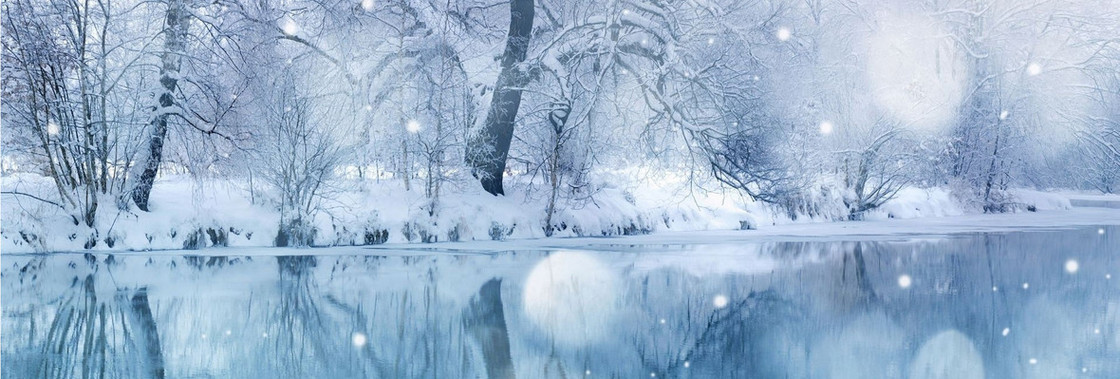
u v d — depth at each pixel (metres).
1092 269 19.30
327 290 15.73
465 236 28.23
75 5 23.94
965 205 51.75
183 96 25.50
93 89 24.38
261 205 26.08
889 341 10.91
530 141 31.89
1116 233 32.59
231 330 11.84
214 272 18.58
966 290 15.69
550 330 11.76
